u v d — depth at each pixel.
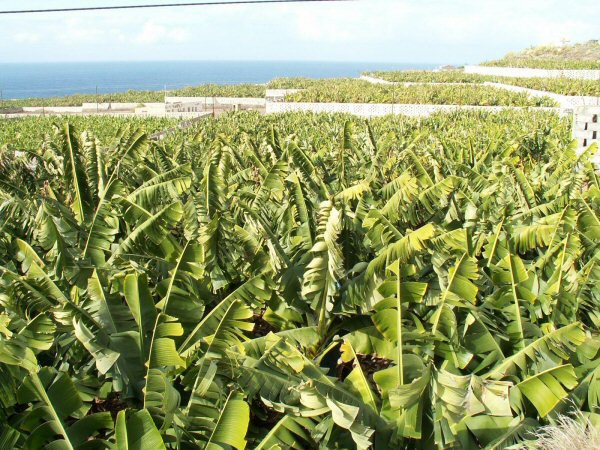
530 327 8.05
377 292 7.94
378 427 6.50
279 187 11.84
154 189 10.55
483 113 38.31
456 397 6.44
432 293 8.52
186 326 7.74
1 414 6.18
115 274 8.45
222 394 6.39
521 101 46.28
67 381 6.05
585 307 8.44
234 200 11.52
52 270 8.80
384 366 9.05
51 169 16.33
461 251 8.80
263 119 39.25
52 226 9.03
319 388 6.30
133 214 9.89
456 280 7.44
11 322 7.35
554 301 8.13
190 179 10.73
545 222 10.71
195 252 8.24
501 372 6.96
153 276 9.52
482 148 22.59
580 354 7.27
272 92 72.56
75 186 11.72
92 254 9.49
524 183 13.07
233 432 5.66
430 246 8.59
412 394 6.39
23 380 6.04
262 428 6.93
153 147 16.59
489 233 10.80
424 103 50.09
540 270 9.23
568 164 16.48
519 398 6.63
